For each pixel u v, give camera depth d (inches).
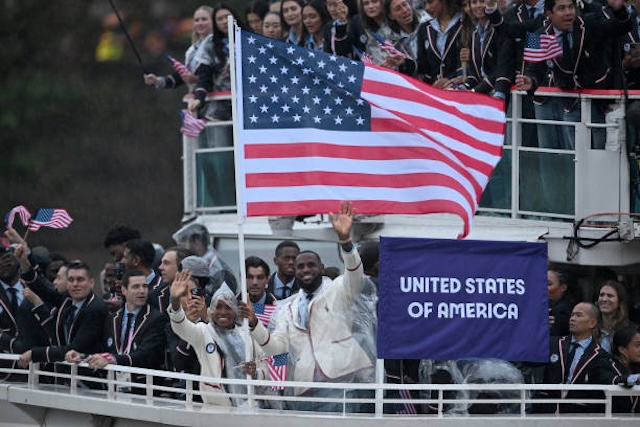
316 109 1688.0
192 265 1824.6
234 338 1705.2
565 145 1909.4
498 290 1647.4
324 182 1674.5
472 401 1615.4
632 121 1876.2
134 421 1787.6
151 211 3759.8
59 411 1897.1
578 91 1898.4
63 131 3737.7
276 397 1628.9
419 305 1631.4
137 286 1827.0
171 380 1834.4
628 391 1640.0
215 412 1659.7
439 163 1690.5
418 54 2027.6
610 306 1788.9
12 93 3710.6
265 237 2127.2
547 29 1908.2
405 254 1631.4
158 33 3752.5
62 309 1936.5
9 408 1932.8
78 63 3777.1
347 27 2089.1
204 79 2226.9
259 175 1675.7
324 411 1684.3
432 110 1704.0
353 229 1973.4
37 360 1879.9
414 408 1694.1
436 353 1632.6
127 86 3769.7
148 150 3782.0
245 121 1683.1
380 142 1690.5
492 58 1951.3
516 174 1931.6
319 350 1656.0
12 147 3705.7
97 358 1785.2
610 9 1923.0
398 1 2031.3
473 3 1953.7
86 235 3710.6
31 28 3762.3
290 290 1957.4
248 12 2377.0
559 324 1818.4
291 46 1689.2
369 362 1665.8
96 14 3777.1
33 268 1999.3
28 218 1994.3
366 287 1665.8
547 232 1900.8
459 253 1641.2
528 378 1744.6
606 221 1892.2
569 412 1710.1
